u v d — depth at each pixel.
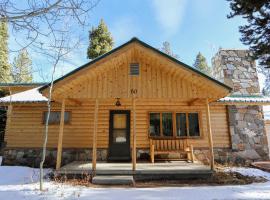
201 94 8.61
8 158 10.90
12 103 10.77
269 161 10.85
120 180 7.29
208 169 7.99
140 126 11.16
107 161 10.57
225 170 9.17
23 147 11.00
